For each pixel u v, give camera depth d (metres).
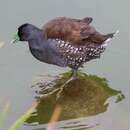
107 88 13.27
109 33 14.41
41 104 12.74
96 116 12.26
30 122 12.07
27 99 12.82
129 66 13.79
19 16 15.39
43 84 13.41
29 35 13.45
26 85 13.30
